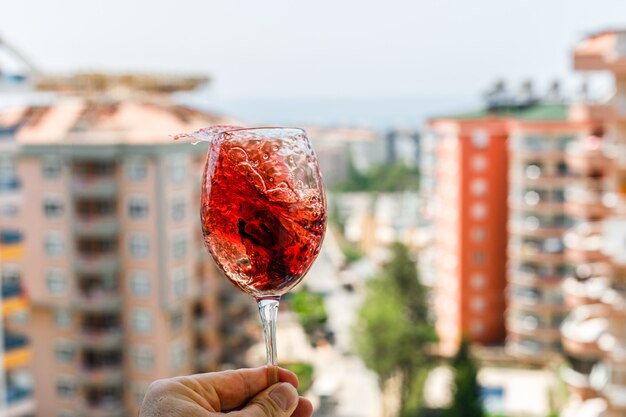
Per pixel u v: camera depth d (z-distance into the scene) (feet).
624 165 21.75
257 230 2.16
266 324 2.32
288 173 2.17
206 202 2.23
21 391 22.17
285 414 2.37
